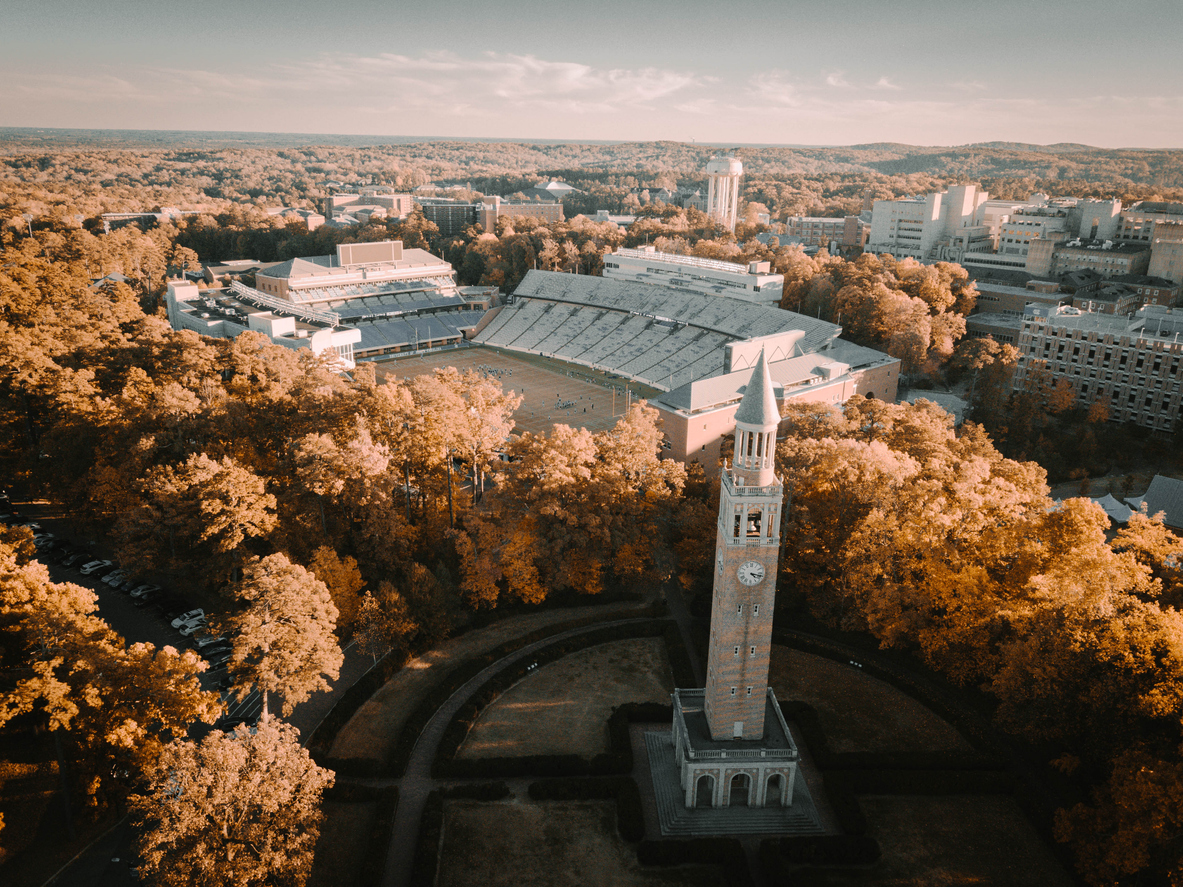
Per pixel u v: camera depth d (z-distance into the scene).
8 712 67.25
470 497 131.25
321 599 84.75
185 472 105.88
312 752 82.69
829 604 105.62
